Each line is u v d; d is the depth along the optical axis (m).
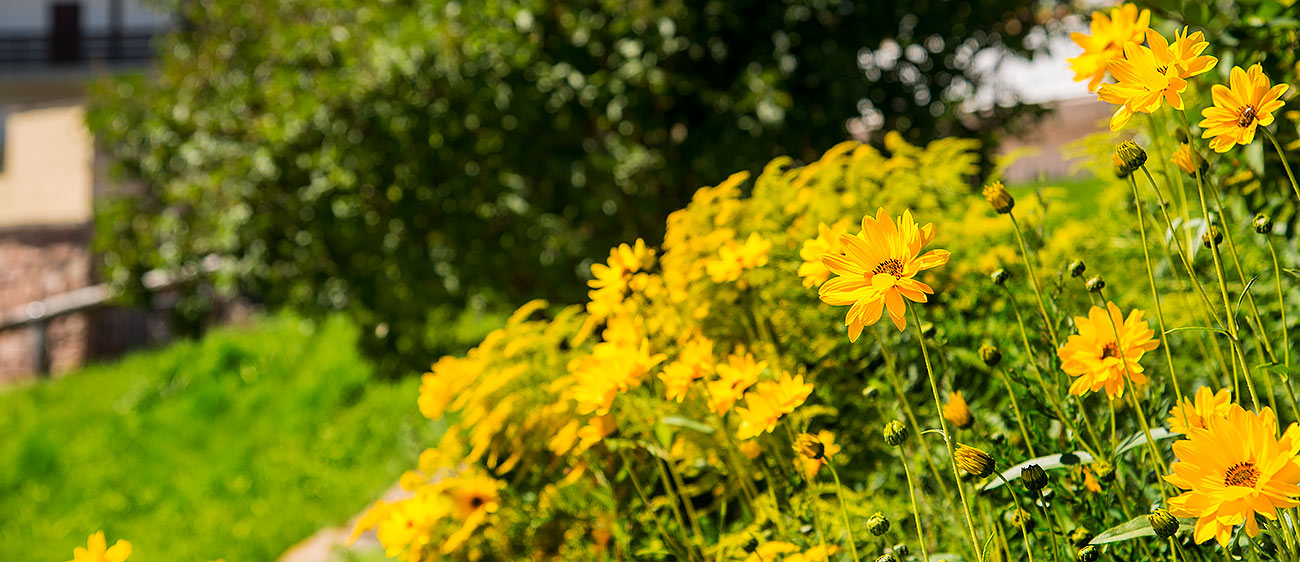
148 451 5.57
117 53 16.72
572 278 3.68
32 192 10.78
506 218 3.85
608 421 1.74
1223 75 1.55
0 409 6.77
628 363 1.54
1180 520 1.08
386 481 4.41
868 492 1.57
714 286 1.95
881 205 2.11
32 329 10.45
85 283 10.57
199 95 4.28
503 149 3.72
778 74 3.48
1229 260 1.74
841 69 3.51
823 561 1.39
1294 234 1.59
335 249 3.91
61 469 5.54
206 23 4.42
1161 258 1.81
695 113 3.82
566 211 3.79
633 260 1.96
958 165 2.23
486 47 3.67
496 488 1.92
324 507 4.30
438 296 3.79
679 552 1.63
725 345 1.98
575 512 1.85
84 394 6.74
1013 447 1.41
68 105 10.79
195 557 3.96
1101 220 2.05
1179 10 1.58
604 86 3.59
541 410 1.96
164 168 4.20
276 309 4.27
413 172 3.68
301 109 3.66
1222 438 0.83
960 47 3.63
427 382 2.07
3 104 16.20
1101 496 1.24
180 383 6.49
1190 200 1.68
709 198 2.29
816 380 1.84
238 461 5.10
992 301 1.84
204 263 4.28
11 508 5.14
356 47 3.91
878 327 1.80
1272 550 1.12
